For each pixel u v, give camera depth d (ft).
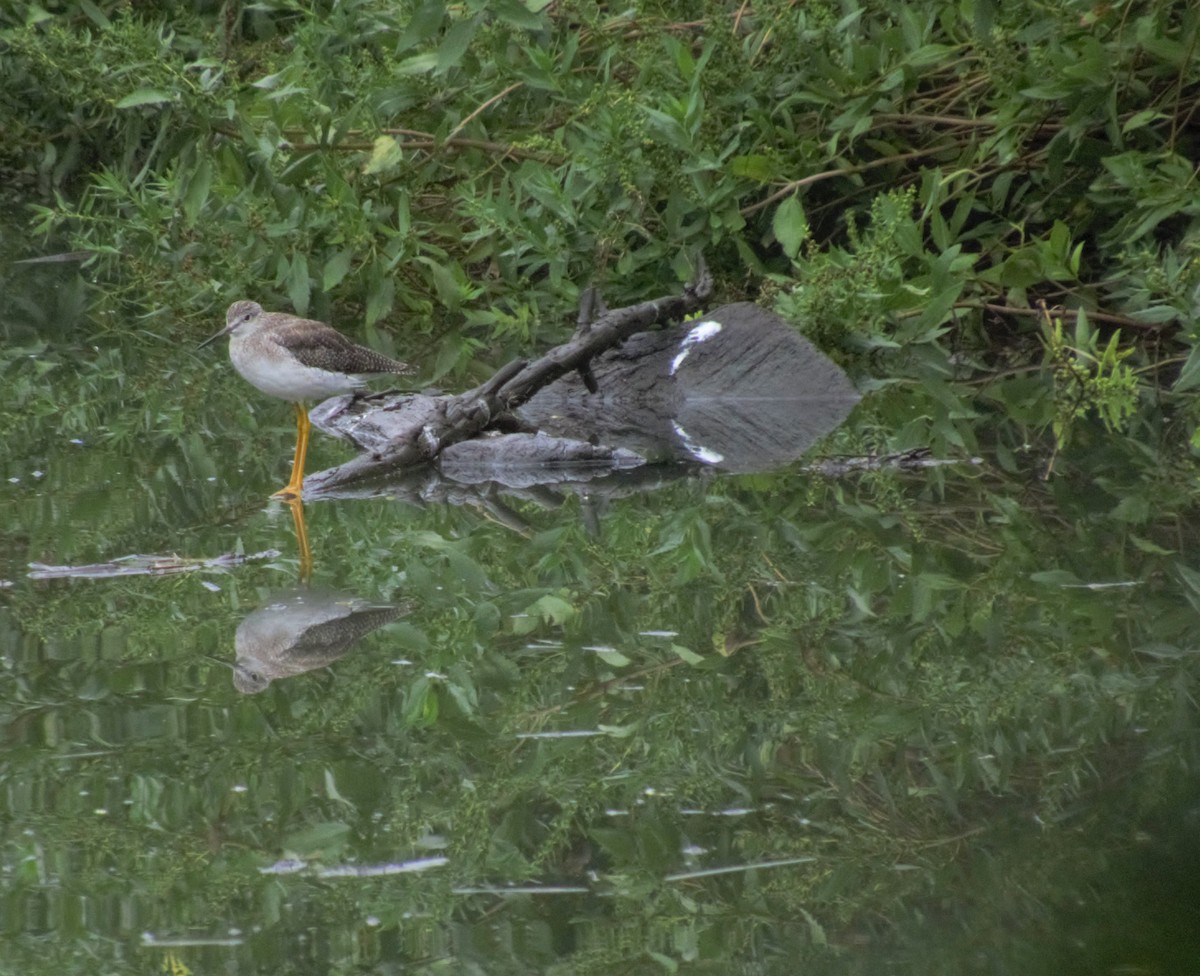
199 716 25.99
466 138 57.36
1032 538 35.73
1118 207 52.44
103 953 18.74
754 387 48.85
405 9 53.36
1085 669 28.19
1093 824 21.72
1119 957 17.90
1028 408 47.24
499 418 44.70
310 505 38.60
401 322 59.21
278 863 21.20
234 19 71.72
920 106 55.72
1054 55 47.70
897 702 26.96
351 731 25.57
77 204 78.07
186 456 43.04
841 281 49.60
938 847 21.42
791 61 52.85
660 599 32.27
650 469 42.22
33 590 32.01
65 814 22.54
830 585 33.01
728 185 52.16
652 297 56.39
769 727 25.90
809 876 20.72
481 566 34.22
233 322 38.65
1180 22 51.72
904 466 41.83
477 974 18.02
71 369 53.11
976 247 59.16
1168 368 50.78
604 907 19.99
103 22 57.36
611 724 26.05
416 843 21.79
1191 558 34.04
